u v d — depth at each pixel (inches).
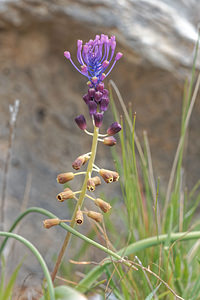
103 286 27.1
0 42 32.8
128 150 27.1
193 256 27.1
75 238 33.0
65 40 33.2
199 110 35.3
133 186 26.9
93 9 32.4
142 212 26.8
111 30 32.4
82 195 22.4
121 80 34.5
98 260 33.4
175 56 33.2
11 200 33.3
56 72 34.9
